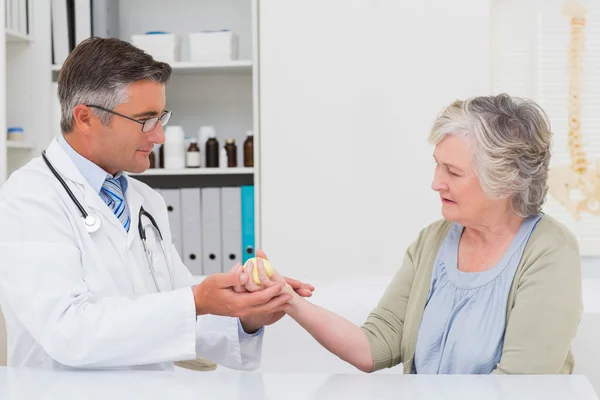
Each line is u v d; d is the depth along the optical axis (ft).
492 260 4.56
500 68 9.25
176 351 3.89
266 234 9.19
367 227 9.05
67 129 4.61
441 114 4.50
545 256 4.34
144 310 3.89
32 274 3.92
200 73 9.89
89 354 3.82
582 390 2.97
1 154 8.22
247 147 9.46
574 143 9.20
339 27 8.97
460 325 4.48
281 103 9.09
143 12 10.07
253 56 9.07
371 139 9.00
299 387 3.04
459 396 2.89
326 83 9.02
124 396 2.91
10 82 9.25
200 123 10.09
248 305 4.02
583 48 9.12
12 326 4.36
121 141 4.56
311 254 9.14
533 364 4.12
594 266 9.36
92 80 4.42
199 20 10.04
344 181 9.07
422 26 8.86
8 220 4.14
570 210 9.27
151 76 4.53
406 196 8.98
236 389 3.00
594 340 6.61
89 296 4.09
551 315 4.17
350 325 4.84
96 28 9.27
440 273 4.75
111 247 4.52
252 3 9.04
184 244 9.25
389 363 4.87
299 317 4.79
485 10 8.80
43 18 9.20
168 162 9.29
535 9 9.15
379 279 9.04
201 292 4.02
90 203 4.50
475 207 4.41
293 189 9.13
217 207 9.20
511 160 4.26
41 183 4.38
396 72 8.93
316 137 9.07
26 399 2.88
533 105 4.43
